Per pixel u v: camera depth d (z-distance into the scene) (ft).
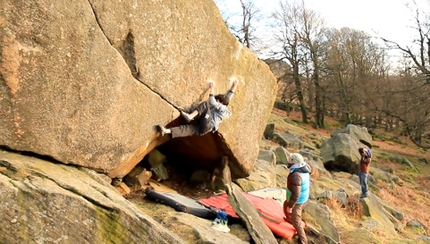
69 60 15.28
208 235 18.21
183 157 29.09
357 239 28.40
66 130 15.93
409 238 37.27
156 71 19.02
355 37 132.46
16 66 13.96
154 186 25.22
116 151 18.35
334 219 32.40
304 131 102.06
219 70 23.12
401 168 82.89
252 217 21.43
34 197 12.87
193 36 20.70
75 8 15.07
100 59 16.29
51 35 14.53
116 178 21.49
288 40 125.70
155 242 14.75
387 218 39.50
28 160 14.94
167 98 20.11
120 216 14.24
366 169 40.65
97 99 16.58
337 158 63.62
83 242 13.56
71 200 13.46
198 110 21.42
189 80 21.15
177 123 22.48
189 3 20.08
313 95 135.64
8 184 12.67
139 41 17.80
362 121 133.80
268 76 28.04
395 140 123.03
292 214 22.76
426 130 106.63
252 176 33.12
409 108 93.71
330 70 126.72
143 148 20.33
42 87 14.82
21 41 13.93
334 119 150.82
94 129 16.87
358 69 129.18
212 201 23.12
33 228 12.75
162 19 18.72
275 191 28.63
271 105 29.53
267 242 19.95
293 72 127.75
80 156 16.78
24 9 13.74
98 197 14.44
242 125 26.48
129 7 17.08
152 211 20.38
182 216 19.89
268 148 60.90
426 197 60.29
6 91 13.98
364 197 39.65
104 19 16.19
